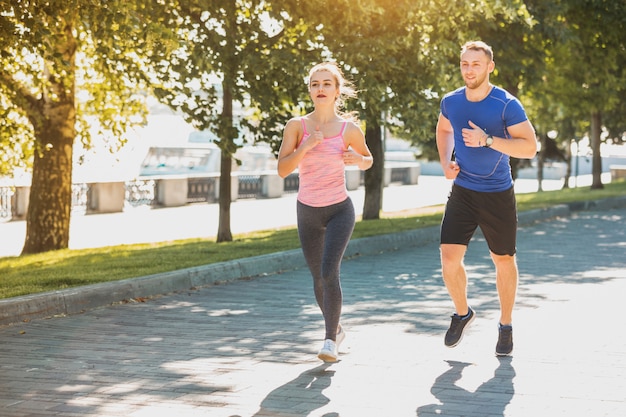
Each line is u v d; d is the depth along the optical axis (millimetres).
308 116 7402
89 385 6844
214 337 8656
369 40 16688
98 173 38625
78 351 8062
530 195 31031
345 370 7215
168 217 31859
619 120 36844
